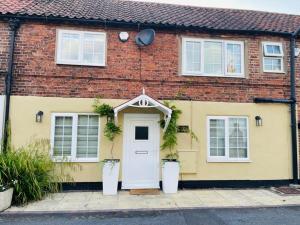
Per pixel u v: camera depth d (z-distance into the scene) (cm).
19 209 668
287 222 601
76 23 911
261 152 955
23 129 852
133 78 922
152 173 907
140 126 915
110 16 966
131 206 707
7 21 882
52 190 812
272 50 1004
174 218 627
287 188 912
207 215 649
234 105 959
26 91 866
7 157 725
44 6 989
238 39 991
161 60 943
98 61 918
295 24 1124
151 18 1002
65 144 877
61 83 886
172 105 920
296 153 965
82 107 885
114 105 901
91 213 657
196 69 962
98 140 888
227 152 940
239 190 897
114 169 830
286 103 987
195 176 917
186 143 923
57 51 895
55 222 595
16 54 873
